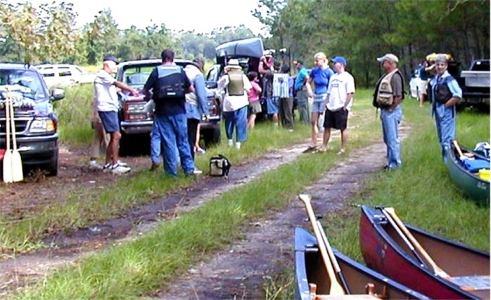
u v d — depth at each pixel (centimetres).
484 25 3325
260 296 534
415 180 953
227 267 610
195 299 529
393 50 4566
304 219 780
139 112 1332
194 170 1066
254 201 837
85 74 3319
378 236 520
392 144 1066
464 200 826
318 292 464
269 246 674
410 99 2967
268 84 1775
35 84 1151
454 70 2231
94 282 538
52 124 1085
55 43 1328
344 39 4772
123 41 4112
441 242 542
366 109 2614
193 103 1092
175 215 802
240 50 1847
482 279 481
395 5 3922
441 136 1060
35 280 562
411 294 390
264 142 1443
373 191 914
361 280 441
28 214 813
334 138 1552
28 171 1093
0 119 1038
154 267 579
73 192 951
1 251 655
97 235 727
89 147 1553
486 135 1482
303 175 1034
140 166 1224
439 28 3472
